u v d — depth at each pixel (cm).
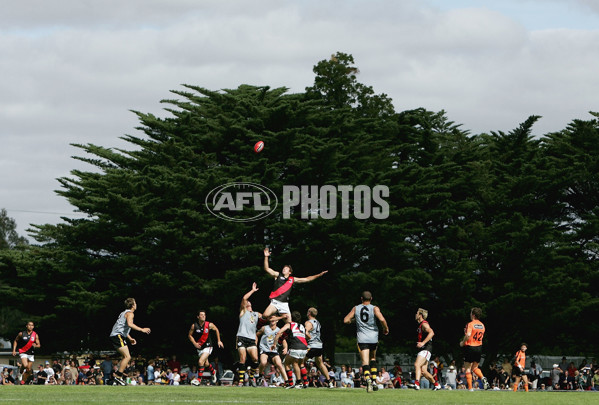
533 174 9706
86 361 8669
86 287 9075
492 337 9688
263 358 4584
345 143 9881
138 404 2317
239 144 9556
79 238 9556
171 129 9894
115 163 9981
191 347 9488
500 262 9419
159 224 8931
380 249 9006
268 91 10669
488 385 8262
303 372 3878
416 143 10206
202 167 9581
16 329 9644
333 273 9144
